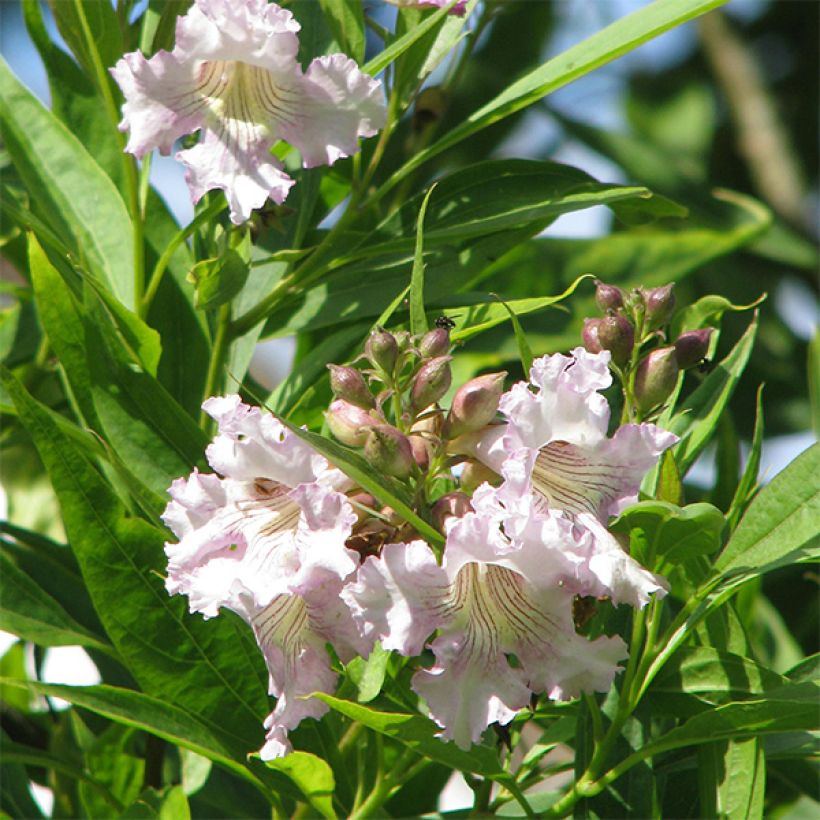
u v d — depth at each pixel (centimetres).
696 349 69
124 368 71
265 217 72
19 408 68
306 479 65
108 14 73
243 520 65
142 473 71
